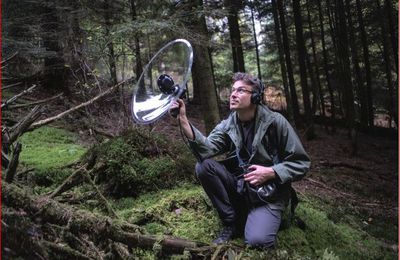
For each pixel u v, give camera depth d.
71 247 1.93
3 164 2.55
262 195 2.50
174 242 2.14
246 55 17.42
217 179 2.63
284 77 9.89
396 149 10.48
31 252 1.68
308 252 2.79
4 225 1.62
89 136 5.16
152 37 5.32
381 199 6.19
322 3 13.41
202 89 4.95
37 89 7.09
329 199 5.17
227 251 2.15
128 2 5.63
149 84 2.37
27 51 5.55
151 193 3.42
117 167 3.43
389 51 12.67
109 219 2.09
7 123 3.89
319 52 14.70
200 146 2.58
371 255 3.12
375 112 15.73
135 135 3.75
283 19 11.52
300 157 2.54
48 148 4.45
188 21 5.17
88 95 4.71
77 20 5.39
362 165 8.51
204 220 2.96
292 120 9.96
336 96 15.77
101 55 4.84
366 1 12.34
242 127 2.66
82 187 3.29
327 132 11.67
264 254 2.18
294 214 3.06
